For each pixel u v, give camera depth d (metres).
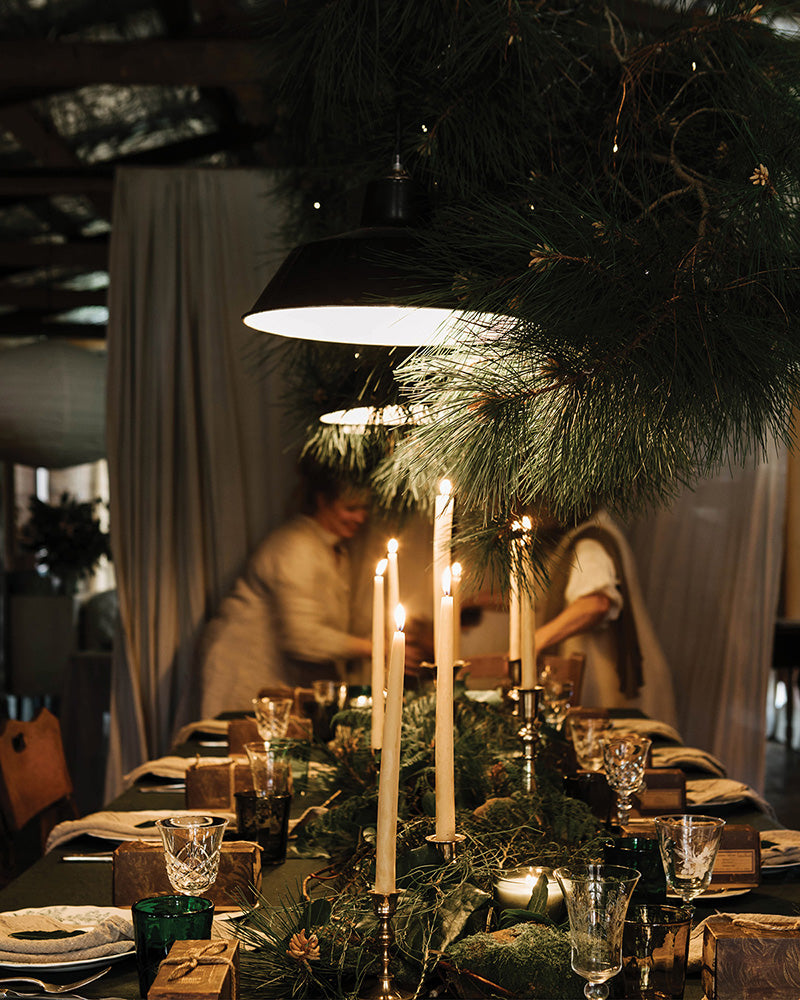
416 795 1.70
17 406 5.34
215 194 4.76
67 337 8.91
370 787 1.78
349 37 1.95
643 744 1.88
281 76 2.37
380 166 2.21
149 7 4.88
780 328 1.35
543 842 1.54
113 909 1.53
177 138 6.30
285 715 2.52
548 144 2.01
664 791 2.13
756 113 1.53
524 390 1.31
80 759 5.23
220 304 4.77
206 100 5.73
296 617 4.45
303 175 3.02
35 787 2.85
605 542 4.62
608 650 4.73
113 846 1.97
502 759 1.86
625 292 1.30
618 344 1.29
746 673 4.87
